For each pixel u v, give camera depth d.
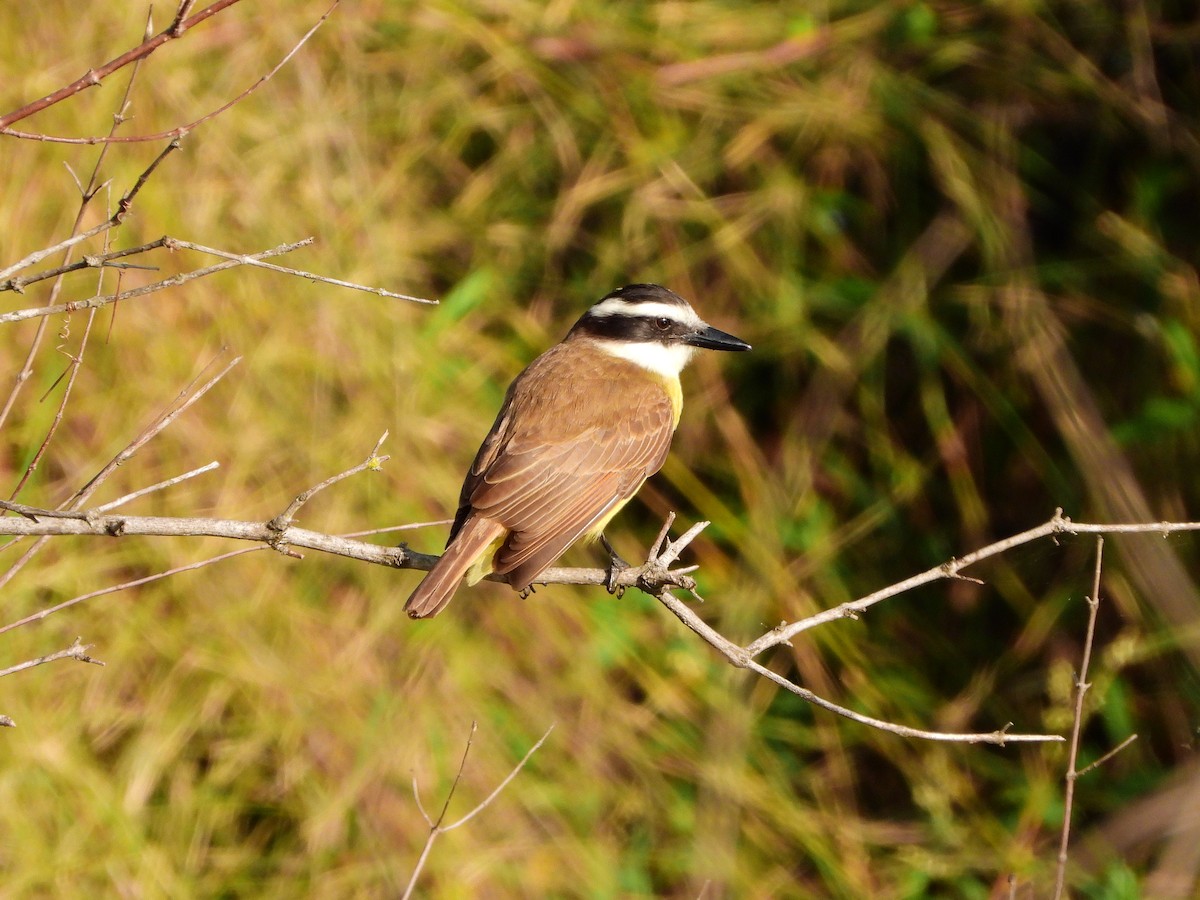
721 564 13.61
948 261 13.95
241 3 13.48
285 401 12.51
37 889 10.56
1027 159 14.11
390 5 14.29
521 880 11.80
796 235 14.26
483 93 14.50
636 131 14.52
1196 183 13.57
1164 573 12.45
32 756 10.79
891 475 13.73
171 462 11.84
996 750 12.91
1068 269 13.66
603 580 7.35
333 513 12.28
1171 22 13.96
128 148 12.30
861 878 12.55
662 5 15.07
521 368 13.77
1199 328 13.07
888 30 14.68
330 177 13.51
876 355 13.84
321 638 12.02
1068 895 12.03
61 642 11.11
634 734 12.70
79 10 12.55
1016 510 13.51
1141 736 12.55
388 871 11.41
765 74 14.70
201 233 12.50
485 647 12.53
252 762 11.47
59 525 5.84
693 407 14.06
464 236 14.13
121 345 11.77
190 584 11.63
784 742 13.07
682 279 14.23
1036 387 13.45
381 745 11.77
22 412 11.36
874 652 13.31
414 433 12.91
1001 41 14.34
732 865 12.35
